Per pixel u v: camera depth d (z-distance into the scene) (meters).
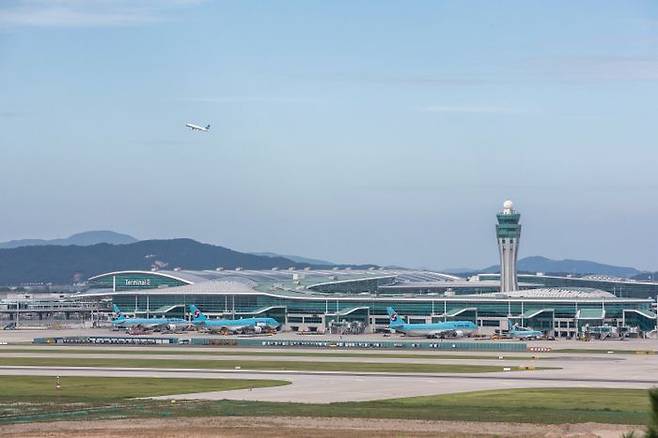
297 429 139.00
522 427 141.12
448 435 134.00
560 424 144.00
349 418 150.12
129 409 162.75
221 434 134.50
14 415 155.62
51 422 146.88
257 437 132.25
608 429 139.38
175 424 143.88
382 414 154.75
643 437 72.25
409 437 132.38
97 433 135.62
